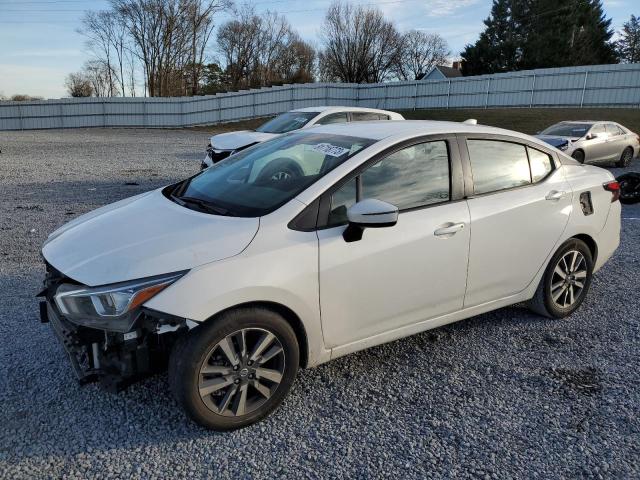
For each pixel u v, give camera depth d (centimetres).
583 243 433
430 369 355
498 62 5641
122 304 255
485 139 380
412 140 343
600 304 471
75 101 3478
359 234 302
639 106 3053
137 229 297
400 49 6078
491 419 300
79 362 283
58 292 271
